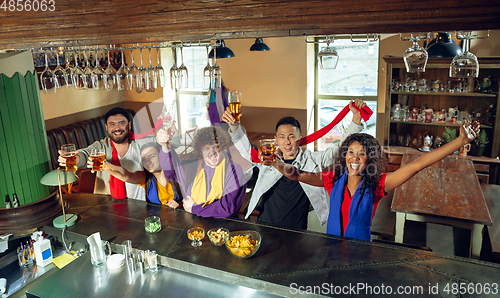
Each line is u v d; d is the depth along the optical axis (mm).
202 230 1845
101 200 2359
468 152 4289
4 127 1915
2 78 1873
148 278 1670
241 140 2406
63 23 655
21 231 2016
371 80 5023
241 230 1911
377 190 2266
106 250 1838
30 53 2016
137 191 2574
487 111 4148
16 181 1996
